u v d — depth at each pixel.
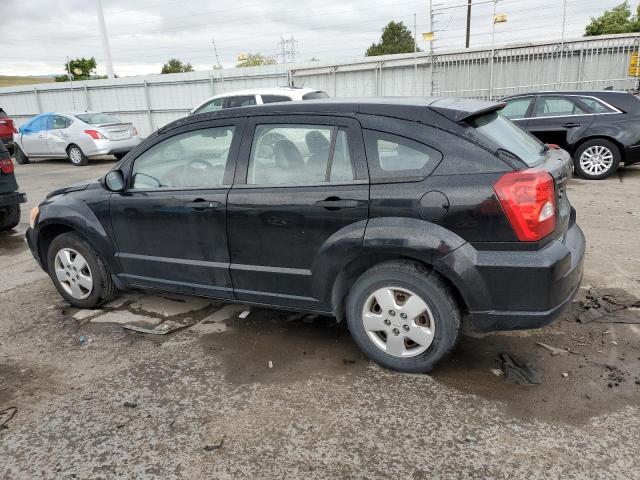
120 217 3.93
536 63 15.85
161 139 3.79
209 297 3.75
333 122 3.16
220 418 2.79
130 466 2.45
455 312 2.93
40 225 4.32
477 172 2.79
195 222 3.58
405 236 2.87
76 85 23.64
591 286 4.36
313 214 3.13
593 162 9.06
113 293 4.33
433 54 16.84
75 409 2.93
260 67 19.52
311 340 3.66
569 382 3.00
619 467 2.32
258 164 3.39
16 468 2.47
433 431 2.62
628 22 41.34
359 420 2.73
